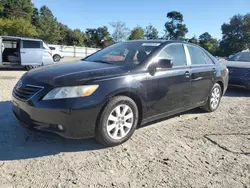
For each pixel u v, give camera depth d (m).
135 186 2.89
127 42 5.15
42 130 3.46
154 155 3.63
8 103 5.79
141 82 3.96
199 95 5.29
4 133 4.08
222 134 4.55
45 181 2.89
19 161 3.28
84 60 4.81
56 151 3.60
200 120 5.30
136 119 4.01
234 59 9.88
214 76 5.65
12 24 41.72
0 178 2.90
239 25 71.56
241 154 3.80
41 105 3.36
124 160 3.45
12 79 9.38
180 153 3.73
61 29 61.03
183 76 4.72
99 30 65.44
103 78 3.62
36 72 3.94
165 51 4.58
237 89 9.44
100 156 3.53
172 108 4.65
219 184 3.01
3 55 12.01
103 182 2.94
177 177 3.11
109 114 3.64
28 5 65.00
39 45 12.69
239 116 5.75
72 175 3.04
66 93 3.36
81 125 3.43
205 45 72.06
